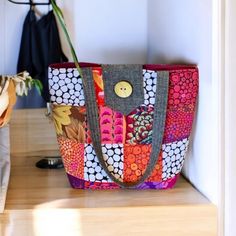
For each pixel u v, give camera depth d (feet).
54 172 4.12
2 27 4.87
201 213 3.16
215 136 3.12
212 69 3.12
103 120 3.28
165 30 4.37
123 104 3.27
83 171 3.41
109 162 3.34
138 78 3.27
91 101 3.25
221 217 3.16
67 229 3.09
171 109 3.33
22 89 3.26
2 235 3.06
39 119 4.72
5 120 3.20
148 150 3.34
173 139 3.39
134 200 3.27
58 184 3.70
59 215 3.07
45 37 4.87
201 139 3.43
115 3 5.06
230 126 3.08
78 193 3.44
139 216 3.13
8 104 3.09
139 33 5.15
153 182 3.45
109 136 3.31
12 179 3.86
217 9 3.02
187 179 3.82
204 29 3.25
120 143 3.32
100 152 3.32
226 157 3.10
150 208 3.13
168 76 3.27
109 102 3.26
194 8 3.46
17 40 4.91
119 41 5.11
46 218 3.07
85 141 3.33
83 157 3.38
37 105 4.91
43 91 4.70
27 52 4.85
